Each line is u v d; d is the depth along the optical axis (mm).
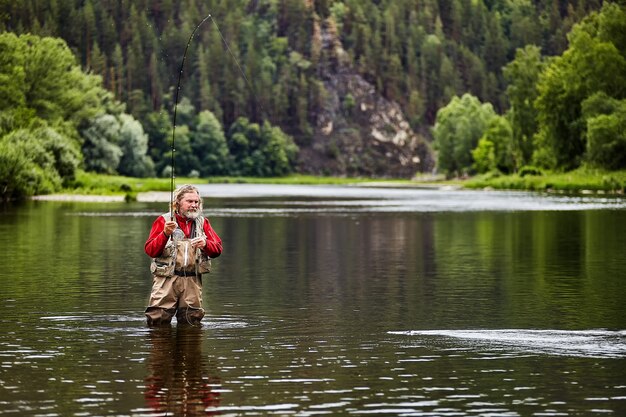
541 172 138375
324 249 31359
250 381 11570
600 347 13742
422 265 25953
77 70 124688
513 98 158500
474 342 14148
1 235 37344
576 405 10516
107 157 143000
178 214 15672
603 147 112438
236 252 30125
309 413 10211
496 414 10195
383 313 17016
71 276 22672
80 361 12633
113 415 10109
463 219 51312
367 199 93438
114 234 38062
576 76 125188
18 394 10922
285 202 84125
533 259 27594
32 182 81188
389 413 10234
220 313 16906
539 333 14914
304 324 15781
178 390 11133
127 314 16672
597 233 38969
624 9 129625
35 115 111688
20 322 15750
